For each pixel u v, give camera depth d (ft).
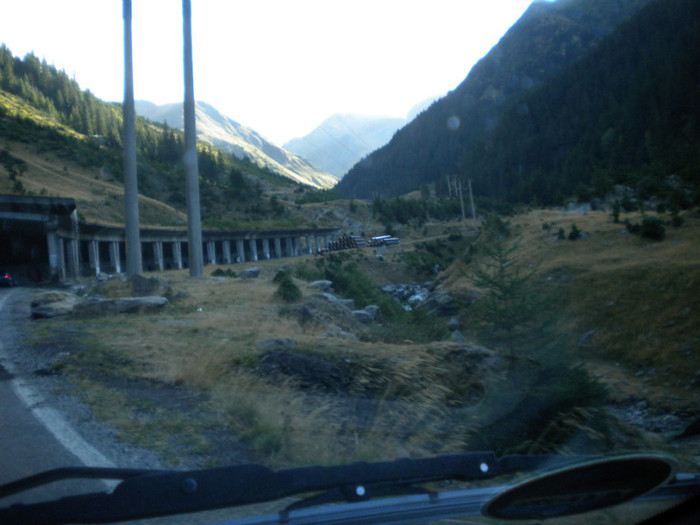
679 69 420.77
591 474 8.57
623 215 162.20
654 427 52.42
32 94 619.26
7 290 113.60
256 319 47.85
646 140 360.07
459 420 22.17
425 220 437.58
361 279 109.60
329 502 8.93
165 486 8.39
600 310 95.96
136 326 43.29
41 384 26.18
